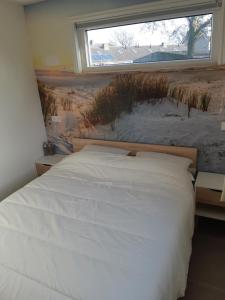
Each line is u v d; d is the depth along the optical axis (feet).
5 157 9.34
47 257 4.52
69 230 5.20
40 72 10.15
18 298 3.80
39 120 10.79
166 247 4.59
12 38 9.10
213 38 7.18
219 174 8.16
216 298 5.55
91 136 10.14
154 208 5.73
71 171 8.03
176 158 7.89
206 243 7.21
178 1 7.08
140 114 8.82
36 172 10.86
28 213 5.91
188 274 6.20
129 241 4.76
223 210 7.79
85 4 8.33
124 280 3.91
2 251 4.76
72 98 9.91
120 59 8.75
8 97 9.20
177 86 7.93
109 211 5.76
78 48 9.10
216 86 7.41
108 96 9.17
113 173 7.51
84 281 3.95
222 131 7.77
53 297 3.74
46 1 8.88
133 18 7.88
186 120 8.14
